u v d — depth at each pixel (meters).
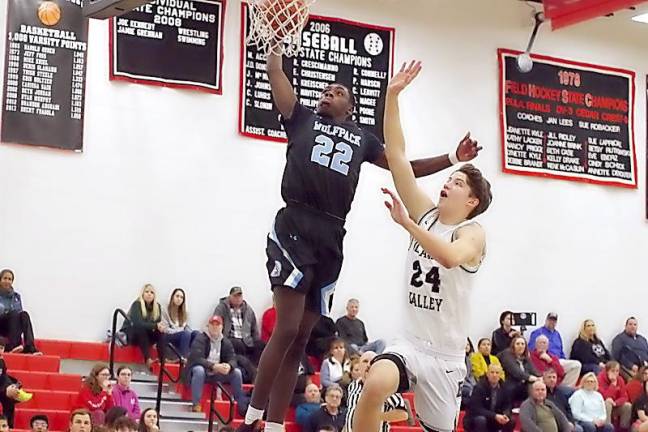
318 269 5.94
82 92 14.73
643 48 18.70
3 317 13.44
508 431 14.27
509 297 17.05
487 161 17.19
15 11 14.55
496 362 15.32
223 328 14.55
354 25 16.44
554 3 15.77
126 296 14.65
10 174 14.27
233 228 15.35
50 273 14.30
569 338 17.41
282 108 6.06
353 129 6.09
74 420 11.24
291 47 6.20
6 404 12.09
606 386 15.91
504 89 17.39
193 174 15.22
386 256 16.23
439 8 17.06
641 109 18.58
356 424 5.39
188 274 15.02
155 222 14.92
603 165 18.11
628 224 18.19
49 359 13.40
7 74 14.43
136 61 15.05
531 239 17.33
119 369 12.78
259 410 5.86
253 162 15.59
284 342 5.83
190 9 15.42
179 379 13.80
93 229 14.59
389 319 16.12
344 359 14.16
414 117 16.70
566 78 17.95
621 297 17.94
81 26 14.82
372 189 16.27
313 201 5.90
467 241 5.38
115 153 14.82
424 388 5.56
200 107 15.37
